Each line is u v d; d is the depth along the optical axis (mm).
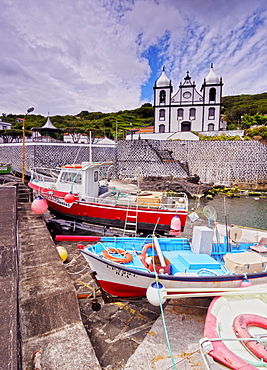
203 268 4820
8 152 31734
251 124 54188
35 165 30312
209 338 3174
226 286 4570
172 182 29953
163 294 3936
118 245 5957
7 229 5801
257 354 2963
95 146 34531
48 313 3762
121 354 3764
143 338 4137
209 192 28641
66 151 32531
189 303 5148
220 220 17234
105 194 10242
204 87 45375
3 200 9188
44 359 3018
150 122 83125
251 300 4168
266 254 5785
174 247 6113
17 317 2816
